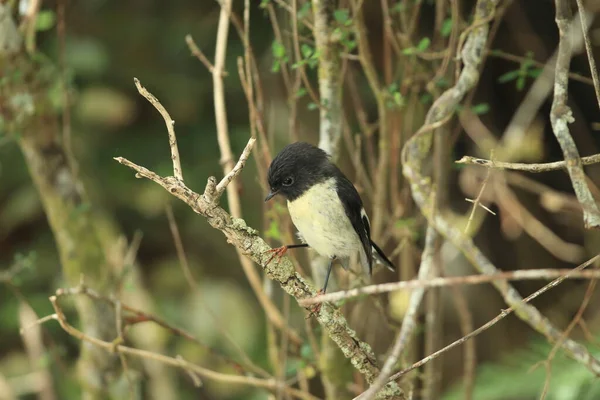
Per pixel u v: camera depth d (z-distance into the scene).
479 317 13.42
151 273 15.08
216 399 13.51
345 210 8.06
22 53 9.60
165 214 14.99
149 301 13.41
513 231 12.37
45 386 12.34
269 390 8.99
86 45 13.78
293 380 8.95
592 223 5.62
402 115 9.09
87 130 14.35
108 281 9.94
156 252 15.33
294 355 9.55
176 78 14.39
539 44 12.73
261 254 5.71
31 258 9.98
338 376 8.54
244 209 13.80
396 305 9.26
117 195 14.58
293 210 8.21
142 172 5.23
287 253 8.49
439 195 8.93
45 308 13.66
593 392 9.52
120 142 14.55
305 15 8.66
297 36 8.20
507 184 11.98
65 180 9.98
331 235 8.13
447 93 7.49
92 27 14.25
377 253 8.64
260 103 8.58
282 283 5.84
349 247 8.22
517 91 13.22
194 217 15.21
